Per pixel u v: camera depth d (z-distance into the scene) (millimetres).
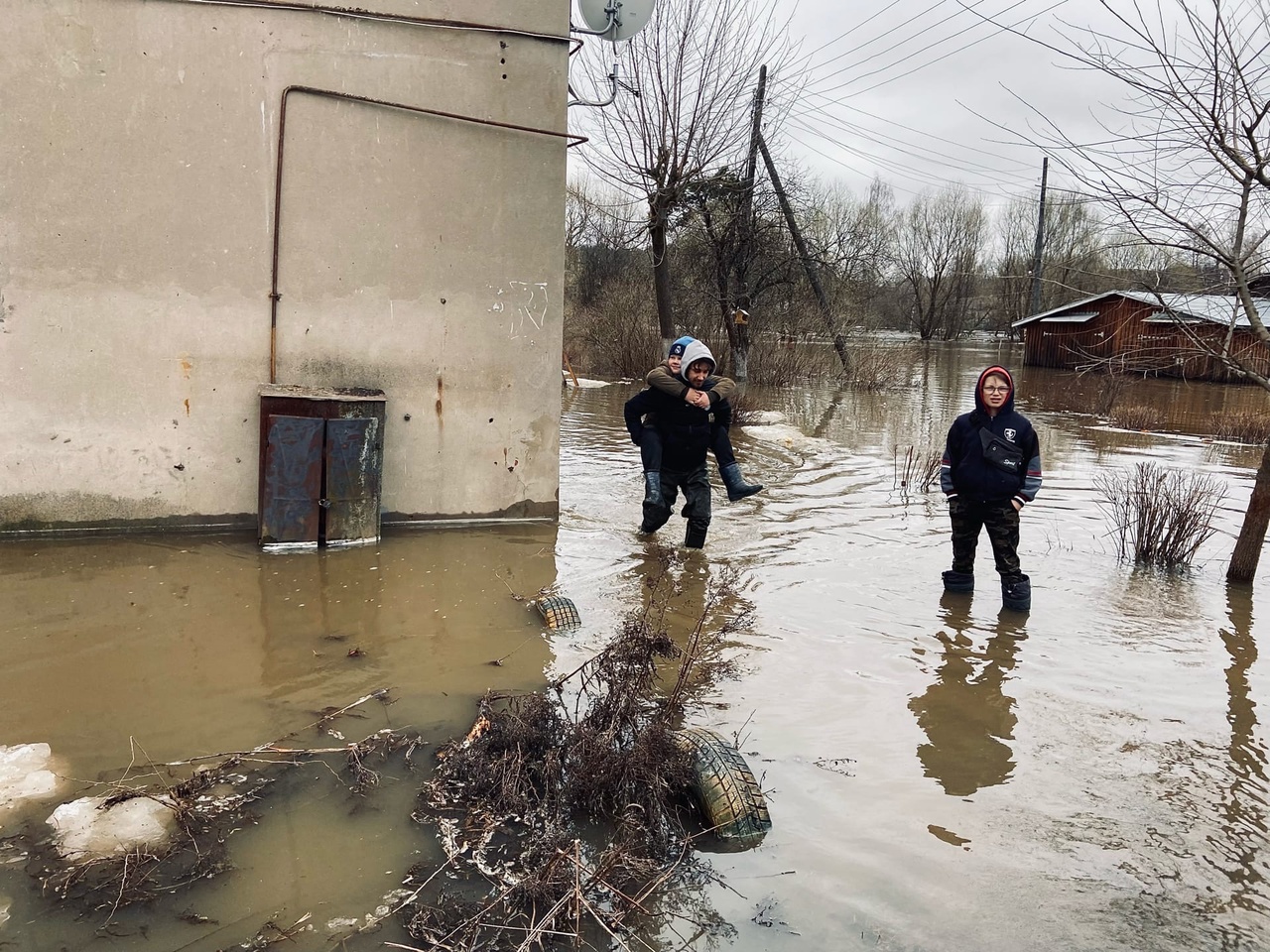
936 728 3934
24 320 5836
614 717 3535
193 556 5895
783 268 23219
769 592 5762
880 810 3260
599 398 16875
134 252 5961
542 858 2891
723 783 3154
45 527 6098
